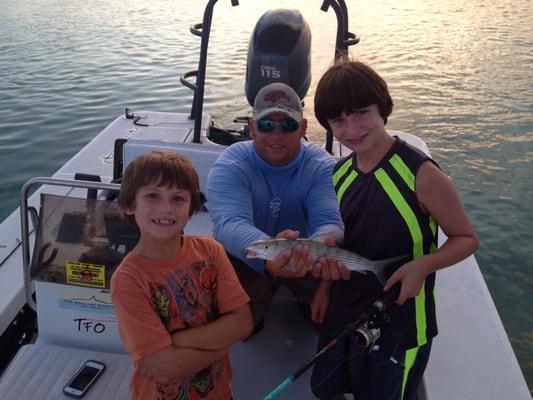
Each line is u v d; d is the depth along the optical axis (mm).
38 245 2486
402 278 1719
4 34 12234
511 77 9039
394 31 12000
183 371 1721
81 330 2545
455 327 2627
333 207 2363
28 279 2586
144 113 5344
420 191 1726
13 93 8625
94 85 8992
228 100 7918
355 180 1903
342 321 2033
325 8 3428
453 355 2451
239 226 2238
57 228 2473
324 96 1804
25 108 8055
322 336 2131
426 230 1783
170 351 1706
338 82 1764
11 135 7172
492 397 2236
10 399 2162
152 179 1689
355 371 1956
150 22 13250
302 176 2445
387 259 1841
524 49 10633
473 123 7254
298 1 12664
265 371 2471
